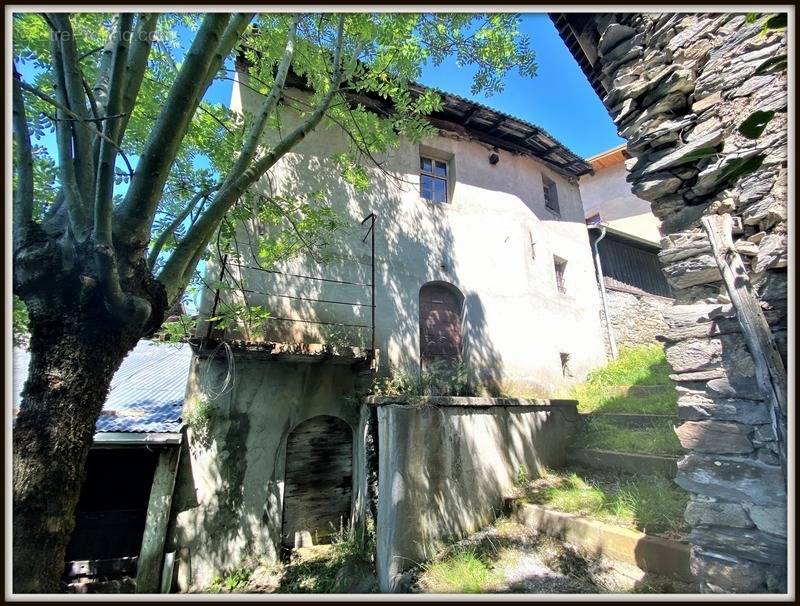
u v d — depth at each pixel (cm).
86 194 196
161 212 356
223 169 389
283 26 381
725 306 178
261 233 522
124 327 192
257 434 468
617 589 261
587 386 715
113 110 194
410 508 354
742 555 165
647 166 225
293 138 296
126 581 391
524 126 760
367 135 497
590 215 1416
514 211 762
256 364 488
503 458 439
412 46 414
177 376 624
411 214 659
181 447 439
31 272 177
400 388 523
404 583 315
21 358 540
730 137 190
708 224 184
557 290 802
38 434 163
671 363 200
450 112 716
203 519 425
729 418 174
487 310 680
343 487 509
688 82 211
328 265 565
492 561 326
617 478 405
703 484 181
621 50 249
